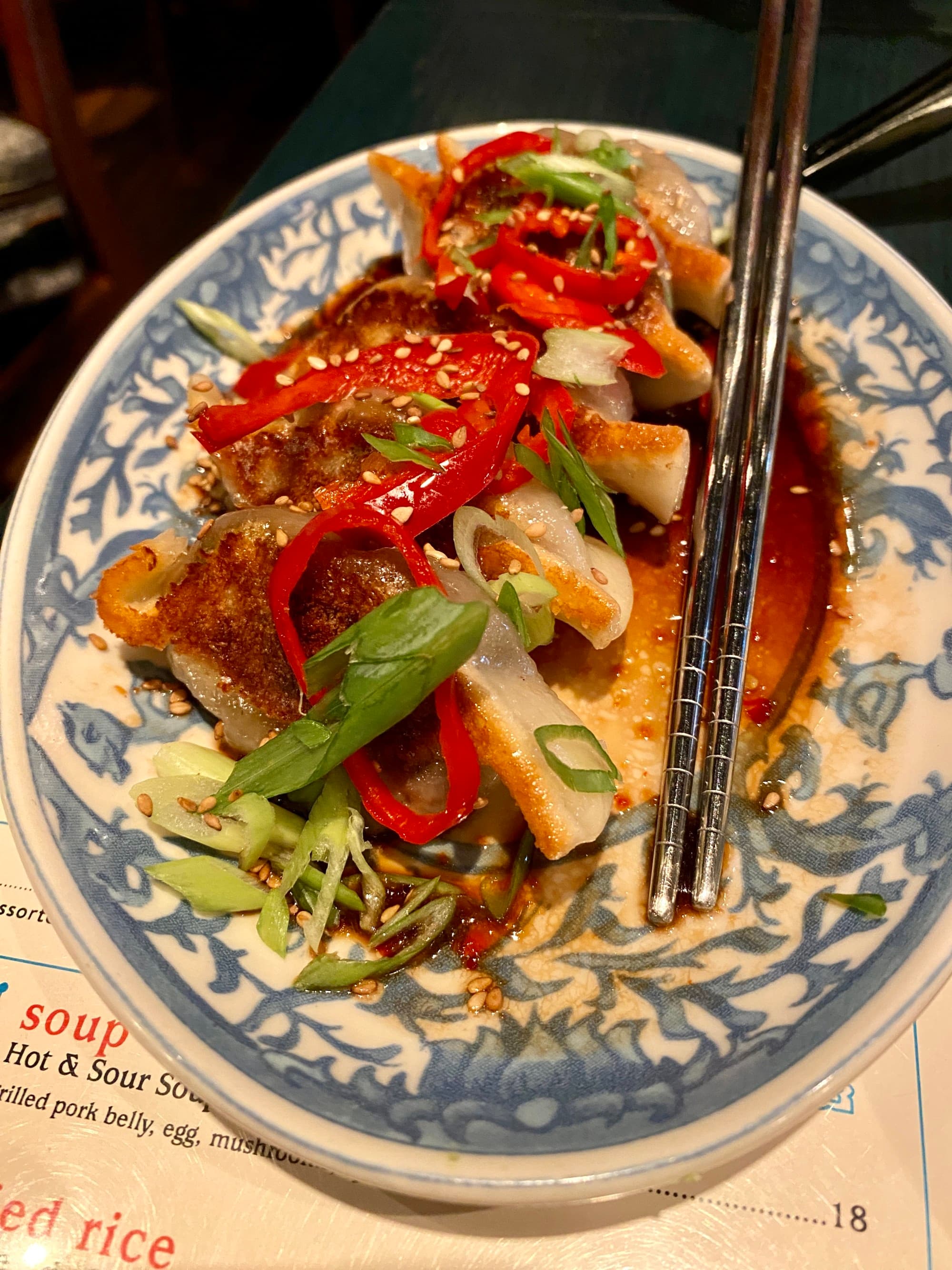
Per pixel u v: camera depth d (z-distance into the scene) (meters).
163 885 0.15
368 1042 0.14
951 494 0.19
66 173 0.31
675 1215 0.13
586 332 0.18
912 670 0.17
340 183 0.24
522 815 0.17
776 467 0.20
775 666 0.18
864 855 0.16
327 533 0.15
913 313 0.20
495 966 0.15
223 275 0.22
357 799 0.16
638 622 0.19
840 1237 0.13
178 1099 0.14
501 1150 0.13
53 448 0.19
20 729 0.16
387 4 0.33
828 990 0.14
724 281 0.21
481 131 0.23
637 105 0.28
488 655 0.16
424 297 0.19
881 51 0.29
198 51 0.49
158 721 0.17
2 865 0.16
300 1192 0.14
